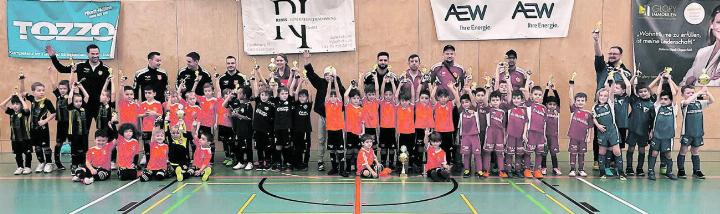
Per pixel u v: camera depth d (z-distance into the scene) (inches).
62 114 331.9
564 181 299.4
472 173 326.6
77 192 268.7
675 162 364.2
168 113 323.6
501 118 310.2
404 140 322.7
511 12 396.8
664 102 304.0
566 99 401.4
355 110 319.6
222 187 281.1
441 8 398.3
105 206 236.8
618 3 398.0
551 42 398.9
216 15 401.7
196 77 356.8
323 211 227.3
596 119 311.6
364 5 401.4
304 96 328.5
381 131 323.6
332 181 299.3
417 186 283.9
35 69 399.9
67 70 347.6
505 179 305.7
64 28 396.5
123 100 337.7
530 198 253.9
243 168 345.4
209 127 352.2
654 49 395.5
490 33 398.0
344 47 399.2
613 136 307.6
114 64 401.1
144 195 261.0
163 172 303.3
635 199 252.5
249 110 342.0
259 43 398.9
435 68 356.8
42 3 395.9
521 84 350.9
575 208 233.9
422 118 322.3
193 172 314.0
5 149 404.5
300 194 263.3
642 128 311.1
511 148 310.3
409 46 401.7
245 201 247.1
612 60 333.4
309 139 345.7
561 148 404.5
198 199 251.4
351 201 247.1
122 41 401.7
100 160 304.2
